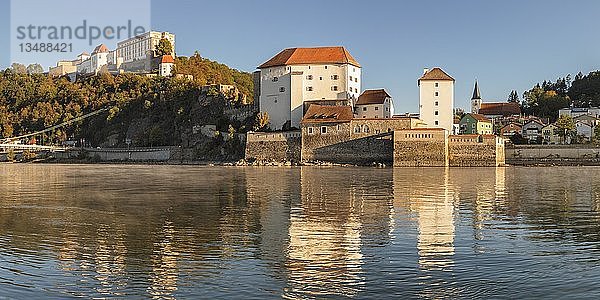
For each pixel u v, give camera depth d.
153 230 37.31
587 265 26.53
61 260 28.11
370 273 25.27
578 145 161.62
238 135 181.62
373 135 157.12
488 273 25.14
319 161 161.12
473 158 148.75
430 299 21.61
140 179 97.00
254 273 25.39
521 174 106.25
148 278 24.69
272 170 131.62
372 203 53.47
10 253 29.77
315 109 168.88
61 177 105.25
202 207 51.25
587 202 54.06
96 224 40.19
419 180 88.56
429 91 173.00
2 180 95.62
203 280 24.31
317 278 24.56
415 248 30.50
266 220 42.00
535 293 22.22
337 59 181.50
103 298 22.05
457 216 43.62
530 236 34.22
